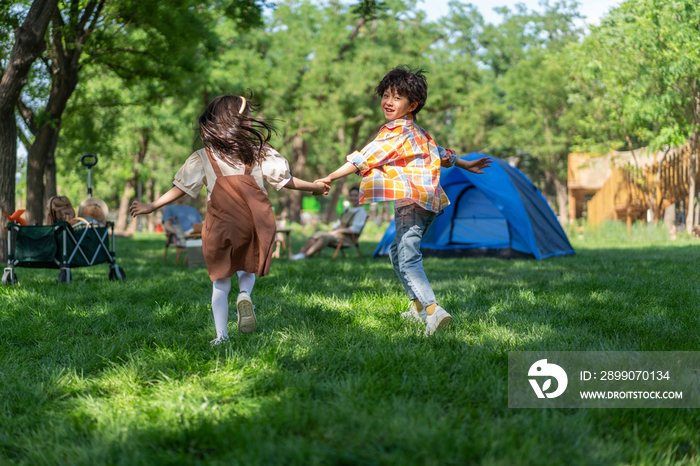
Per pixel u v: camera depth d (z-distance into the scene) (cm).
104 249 672
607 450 184
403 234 351
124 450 188
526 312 422
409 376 256
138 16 1062
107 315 418
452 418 207
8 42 967
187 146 2878
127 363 288
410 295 355
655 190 1894
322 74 2856
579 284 576
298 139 3256
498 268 804
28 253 614
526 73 3272
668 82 1542
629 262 846
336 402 224
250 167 312
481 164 386
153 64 1209
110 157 1756
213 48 1234
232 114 312
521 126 3434
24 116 1114
